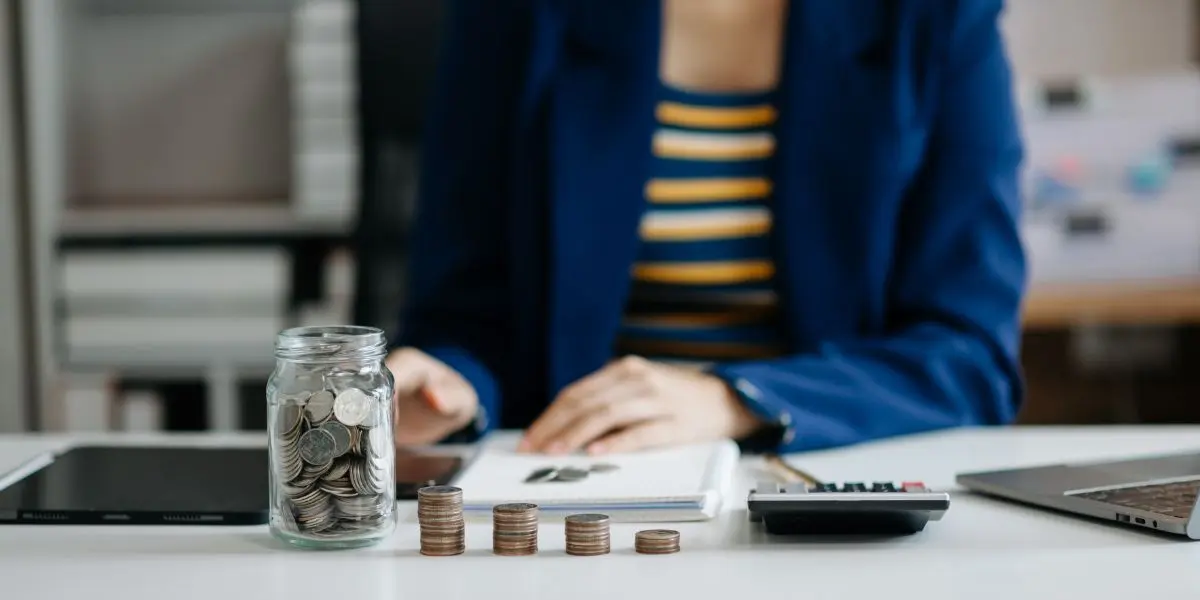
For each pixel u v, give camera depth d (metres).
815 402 1.10
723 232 1.39
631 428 1.00
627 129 1.38
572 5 1.41
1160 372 2.61
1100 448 1.07
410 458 1.01
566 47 1.42
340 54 2.56
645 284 1.42
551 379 1.38
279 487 0.74
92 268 2.55
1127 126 2.44
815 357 1.17
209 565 0.71
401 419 1.11
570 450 0.99
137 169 2.95
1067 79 2.83
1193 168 2.43
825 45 1.35
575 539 0.72
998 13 1.36
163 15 2.94
